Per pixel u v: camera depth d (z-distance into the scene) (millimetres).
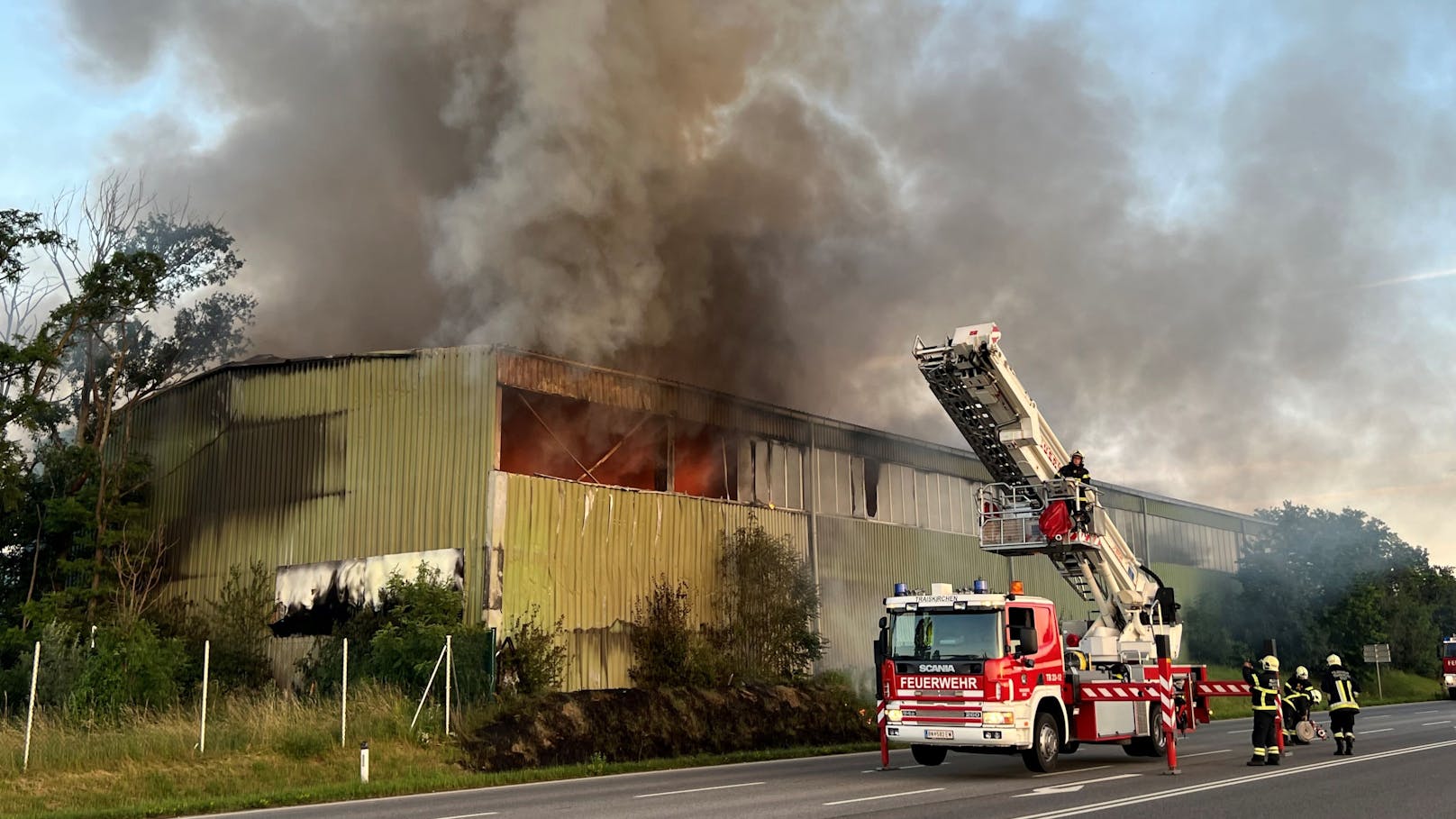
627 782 15336
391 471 23688
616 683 23656
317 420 25219
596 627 23547
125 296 29125
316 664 23094
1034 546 19594
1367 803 11305
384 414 24188
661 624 24312
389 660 20844
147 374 32406
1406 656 58531
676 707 21172
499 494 22250
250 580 25141
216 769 16125
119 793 14719
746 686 23766
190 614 25625
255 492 25797
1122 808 10883
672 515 25812
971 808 10969
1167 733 15148
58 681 20688
